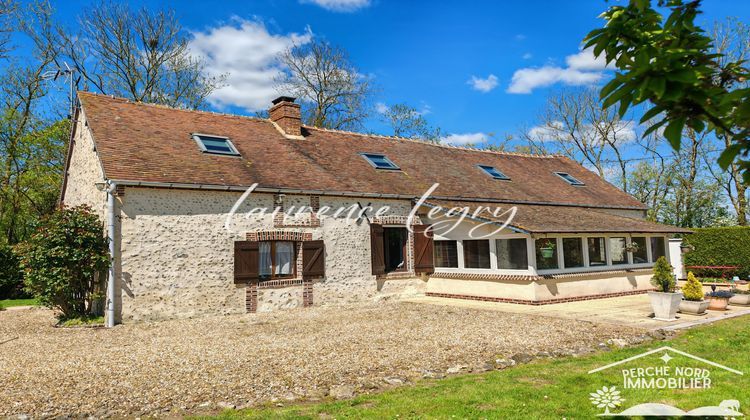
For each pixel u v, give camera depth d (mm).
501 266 14109
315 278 13883
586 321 10242
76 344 9109
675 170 28766
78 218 11500
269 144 15820
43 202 23172
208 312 12148
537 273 13359
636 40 2080
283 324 10930
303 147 16578
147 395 5684
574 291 14195
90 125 12859
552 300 13547
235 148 14531
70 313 12086
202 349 8297
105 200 11875
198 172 12477
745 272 20312
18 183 22438
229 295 12469
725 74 2002
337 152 17156
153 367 7035
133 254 11328
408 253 15953
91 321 11453
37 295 11781
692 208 27891
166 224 11789
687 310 10773
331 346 8320
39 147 22797
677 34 2006
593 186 22875
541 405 4984
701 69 1896
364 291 14734
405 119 34438
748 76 1977
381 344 8406
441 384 5875
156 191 11734
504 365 6852
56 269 11172
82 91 14508
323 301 13945
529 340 8469
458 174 18766
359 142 18828
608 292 15078
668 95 1826
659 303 10281
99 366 7188
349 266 14500
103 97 14727
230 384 6086
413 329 9852
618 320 10297
